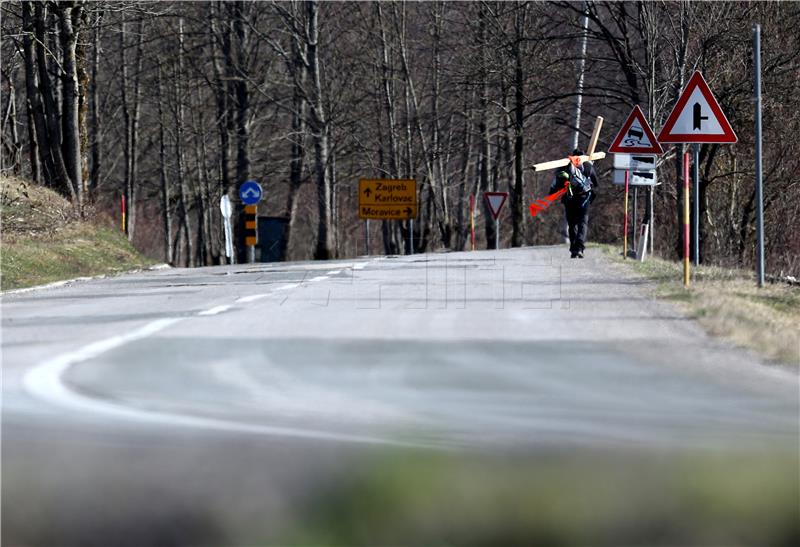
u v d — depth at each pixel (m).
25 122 191.75
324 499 15.80
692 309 41.78
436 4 170.75
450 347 32.75
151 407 23.48
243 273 71.06
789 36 114.06
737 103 113.12
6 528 15.25
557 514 15.52
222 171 182.25
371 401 24.31
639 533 15.02
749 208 130.12
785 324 39.28
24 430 20.78
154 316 42.62
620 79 132.25
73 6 113.62
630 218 143.88
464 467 17.36
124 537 14.79
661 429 21.08
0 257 76.62
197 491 16.31
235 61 169.62
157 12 136.62
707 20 111.44
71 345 34.00
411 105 181.38
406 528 15.05
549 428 21.09
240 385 26.52
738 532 15.15
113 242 98.25
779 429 21.12
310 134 160.75
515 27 141.00
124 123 198.00
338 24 175.38
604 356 31.03
